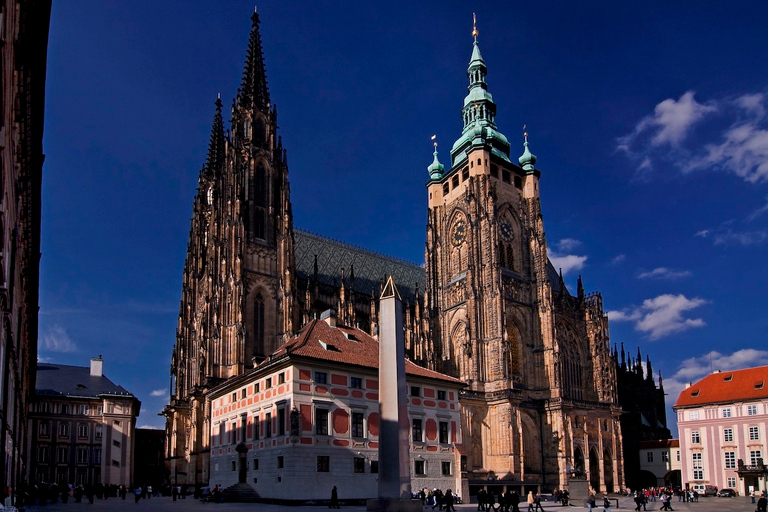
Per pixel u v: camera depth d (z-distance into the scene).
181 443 151.50
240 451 104.62
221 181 159.62
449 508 79.50
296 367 94.62
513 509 75.75
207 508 84.69
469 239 183.25
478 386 170.38
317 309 169.38
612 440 186.50
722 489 161.00
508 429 161.62
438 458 109.12
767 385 166.88
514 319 186.12
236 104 162.62
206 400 132.38
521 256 195.75
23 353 85.56
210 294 147.38
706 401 174.38
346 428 97.69
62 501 114.12
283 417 94.88
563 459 168.88
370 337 116.62
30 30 35.97
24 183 49.56
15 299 52.81
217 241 151.50
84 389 192.38
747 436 165.25
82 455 184.88
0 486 44.19
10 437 57.88
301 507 84.44
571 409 177.12
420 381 110.75
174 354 169.75
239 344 140.00
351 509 81.75
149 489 133.88
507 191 198.25
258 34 176.00
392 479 63.38
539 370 184.75
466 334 174.88
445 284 194.38
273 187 162.88
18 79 38.19
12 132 37.28
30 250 66.06
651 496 148.88
